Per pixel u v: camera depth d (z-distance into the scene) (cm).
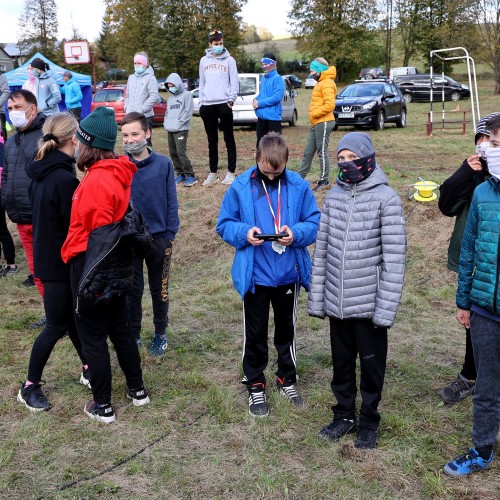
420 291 597
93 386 362
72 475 316
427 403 383
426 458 325
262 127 842
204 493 301
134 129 425
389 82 1884
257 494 299
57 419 371
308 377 426
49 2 5691
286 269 363
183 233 768
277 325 383
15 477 315
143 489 304
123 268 340
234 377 427
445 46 4341
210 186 891
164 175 443
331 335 343
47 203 353
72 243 342
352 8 4997
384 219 318
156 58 4919
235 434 352
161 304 459
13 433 355
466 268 307
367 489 300
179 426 363
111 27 5100
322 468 318
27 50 5778
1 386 414
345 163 320
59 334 376
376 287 322
